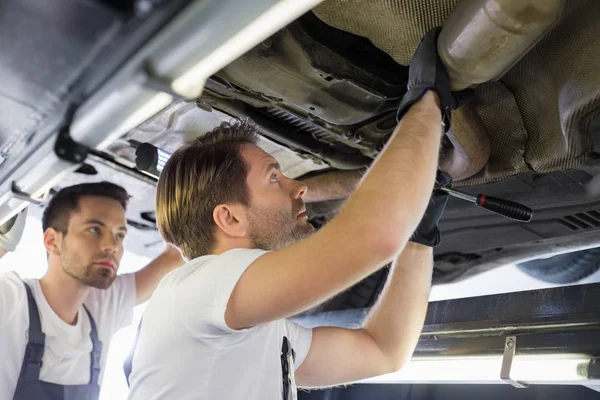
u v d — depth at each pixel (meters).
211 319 1.06
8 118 0.87
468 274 2.10
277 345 1.23
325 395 2.64
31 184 0.93
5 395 1.70
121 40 0.66
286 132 1.59
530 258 1.96
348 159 1.66
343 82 1.33
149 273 2.01
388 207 0.99
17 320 1.74
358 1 1.19
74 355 1.81
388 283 1.50
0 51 0.73
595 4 1.21
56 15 0.65
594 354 1.56
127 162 1.88
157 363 1.13
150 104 0.68
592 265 2.29
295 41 1.27
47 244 1.87
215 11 0.58
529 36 1.01
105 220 1.86
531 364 1.65
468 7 1.03
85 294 1.88
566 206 1.62
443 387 2.51
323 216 1.98
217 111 1.58
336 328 1.46
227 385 1.11
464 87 1.15
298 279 0.98
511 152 1.47
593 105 1.25
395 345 1.46
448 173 1.52
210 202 1.27
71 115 0.78
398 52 1.27
